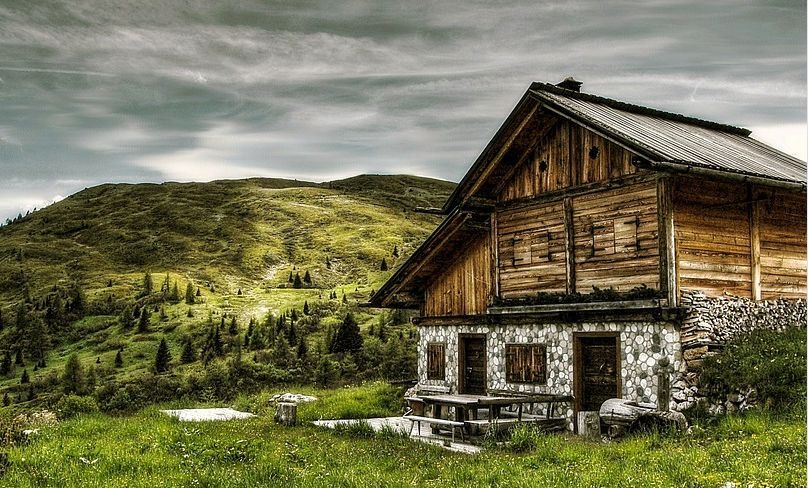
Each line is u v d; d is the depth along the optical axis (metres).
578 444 17.69
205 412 27.23
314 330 137.75
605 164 21.77
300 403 30.53
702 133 26.08
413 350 88.62
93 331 165.25
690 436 17.38
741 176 19.75
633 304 20.19
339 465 16.09
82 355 146.62
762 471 12.30
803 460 13.02
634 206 20.84
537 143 24.05
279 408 23.81
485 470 14.99
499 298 24.98
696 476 12.39
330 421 25.27
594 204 22.06
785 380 18.92
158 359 120.94
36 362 146.88
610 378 21.50
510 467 15.16
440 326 27.94
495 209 25.41
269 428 22.62
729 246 21.23
